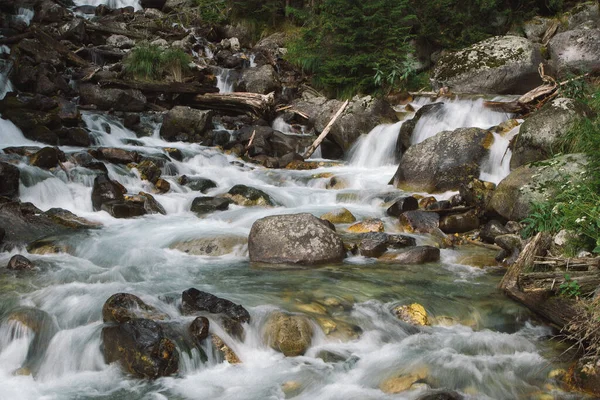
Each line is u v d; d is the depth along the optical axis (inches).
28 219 331.0
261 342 215.9
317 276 273.0
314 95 633.0
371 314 236.1
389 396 188.4
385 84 607.8
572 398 189.2
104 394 187.9
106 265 289.6
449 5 677.3
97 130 495.8
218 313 221.5
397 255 299.3
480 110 491.2
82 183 390.6
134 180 414.9
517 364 207.6
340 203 403.5
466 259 299.3
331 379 198.1
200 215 372.8
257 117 584.1
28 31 614.5
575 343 211.0
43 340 211.6
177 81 597.6
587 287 221.1
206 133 527.8
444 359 209.5
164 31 750.5
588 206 260.8
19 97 507.5
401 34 615.8
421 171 411.2
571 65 588.1
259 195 393.4
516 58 581.3
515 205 323.6
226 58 696.4
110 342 203.3
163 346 196.7
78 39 663.8
